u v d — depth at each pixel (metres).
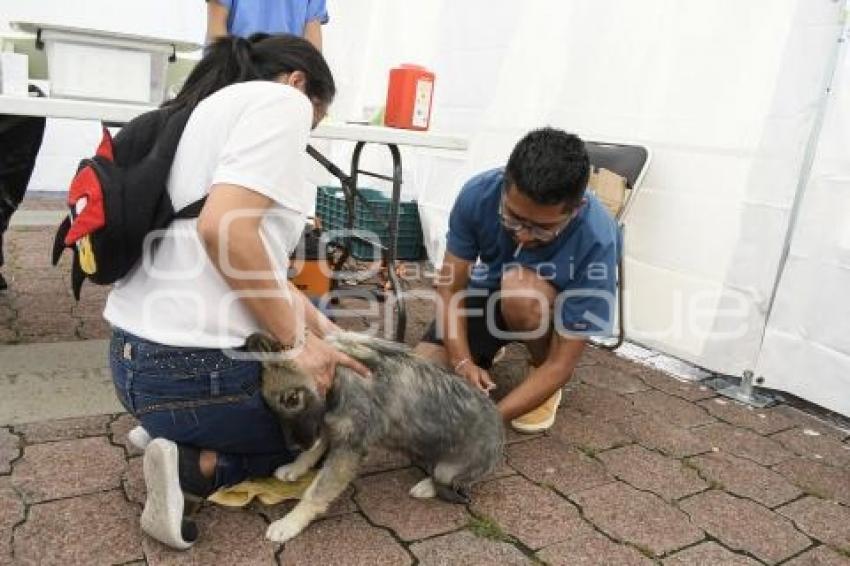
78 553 1.50
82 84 2.46
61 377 2.38
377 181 4.94
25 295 3.21
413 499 1.88
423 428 1.76
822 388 2.71
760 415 2.72
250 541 1.61
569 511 1.88
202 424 1.54
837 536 1.89
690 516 1.92
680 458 2.27
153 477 1.45
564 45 3.55
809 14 2.61
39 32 2.38
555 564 1.65
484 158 4.02
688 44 3.02
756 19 2.79
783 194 2.74
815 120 2.61
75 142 5.40
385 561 1.60
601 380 2.93
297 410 1.58
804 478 2.21
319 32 3.27
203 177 1.42
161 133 1.46
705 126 2.97
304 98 1.47
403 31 4.67
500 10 3.90
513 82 3.82
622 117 3.30
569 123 3.56
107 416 2.14
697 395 2.86
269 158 1.37
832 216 2.63
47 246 4.05
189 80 1.59
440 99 4.34
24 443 1.94
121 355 1.53
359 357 1.71
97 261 1.41
